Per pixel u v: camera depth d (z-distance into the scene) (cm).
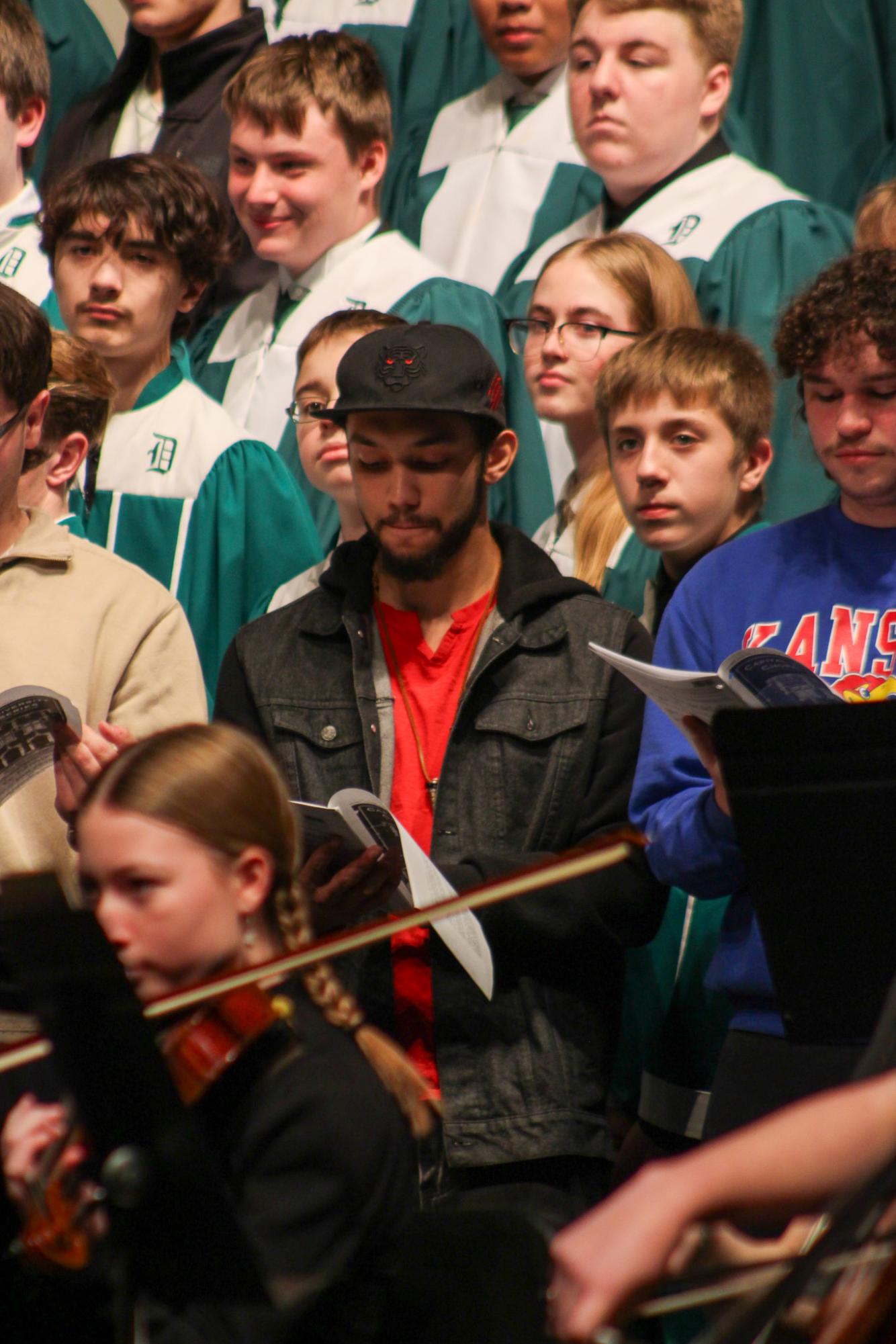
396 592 1154
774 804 719
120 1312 538
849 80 1905
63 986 524
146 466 1684
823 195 1912
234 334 1925
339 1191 634
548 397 1488
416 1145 1000
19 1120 633
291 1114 641
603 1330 372
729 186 1741
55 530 1094
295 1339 600
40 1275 614
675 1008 1154
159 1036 663
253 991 662
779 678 794
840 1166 378
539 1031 1032
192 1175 519
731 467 1213
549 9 1970
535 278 1900
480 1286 528
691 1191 369
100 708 1055
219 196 1727
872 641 959
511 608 1129
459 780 1089
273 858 715
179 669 1091
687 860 947
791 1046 895
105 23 2353
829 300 961
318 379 1525
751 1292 451
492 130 2022
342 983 1042
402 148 2122
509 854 1052
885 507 974
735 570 1023
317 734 1123
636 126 1734
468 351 1125
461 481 1115
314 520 1783
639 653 1127
